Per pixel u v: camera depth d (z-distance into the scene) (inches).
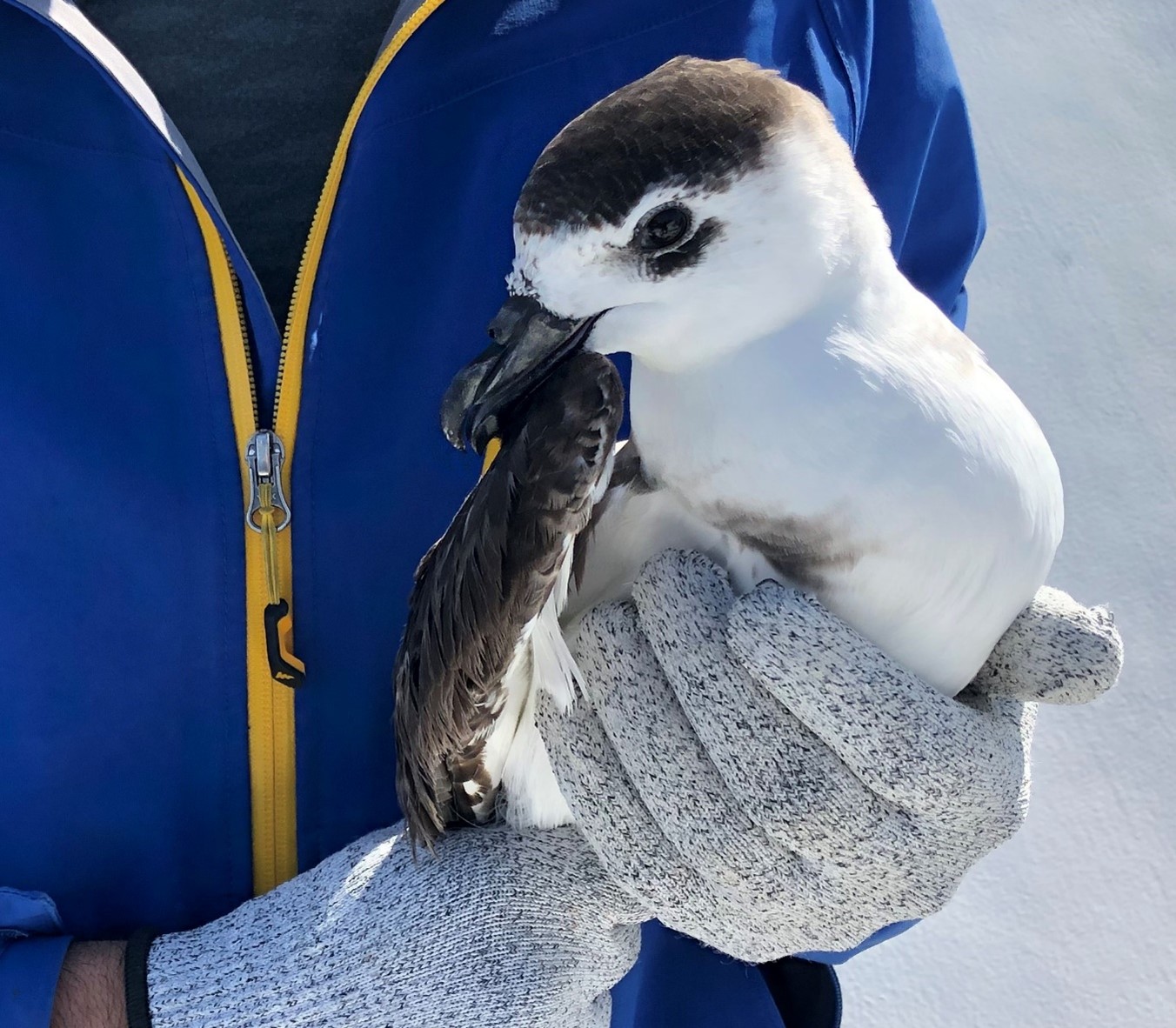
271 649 17.7
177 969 17.2
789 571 15.9
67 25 15.8
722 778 16.1
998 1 33.0
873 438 15.3
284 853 18.7
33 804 18.1
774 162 15.2
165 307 17.4
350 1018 17.1
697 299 15.5
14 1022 16.8
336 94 18.4
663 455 16.1
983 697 16.9
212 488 17.7
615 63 18.1
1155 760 27.2
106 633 17.8
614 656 16.4
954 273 21.6
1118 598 28.1
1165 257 30.8
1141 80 32.4
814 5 18.7
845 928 16.7
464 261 18.1
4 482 17.4
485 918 17.4
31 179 17.1
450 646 16.1
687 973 21.3
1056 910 26.6
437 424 18.2
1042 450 15.8
